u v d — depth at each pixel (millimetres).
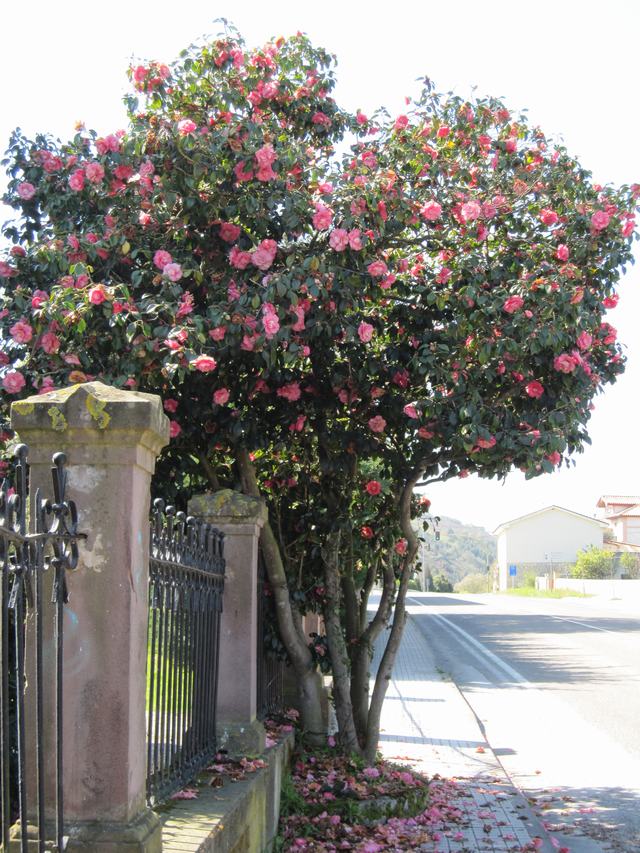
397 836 6320
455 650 20422
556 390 6676
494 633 25219
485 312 6242
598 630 26094
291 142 6625
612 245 6914
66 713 3379
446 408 6379
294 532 7812
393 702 12555
